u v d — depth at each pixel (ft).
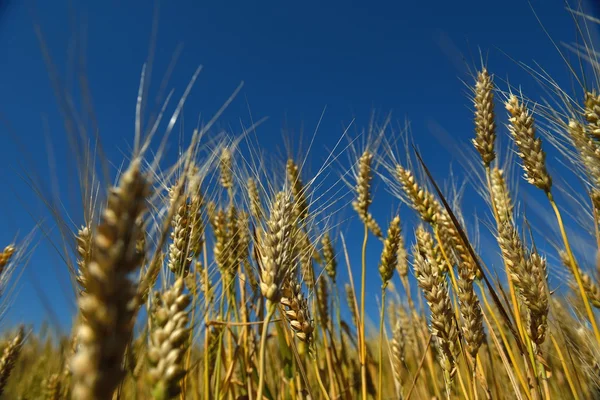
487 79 1.27
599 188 1.06
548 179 1.01
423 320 1.55
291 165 1.42
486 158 1.21
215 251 1.38
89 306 0.41
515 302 1.06
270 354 1.65
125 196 0.45
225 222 1.47
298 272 1.09
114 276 0.42
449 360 1.07
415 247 1.21
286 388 1.53
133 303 0.43
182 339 0.56
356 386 1.55
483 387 1.13
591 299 1.20
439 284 1.10
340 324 1.64
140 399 0.96
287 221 0.86
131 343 0.76
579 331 1.30
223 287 1.27
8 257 1.09
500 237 1.06
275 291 0.77
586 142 1.06
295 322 0.98
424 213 1.27
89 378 0.39
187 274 0.94
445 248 1.33
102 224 0.43
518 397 1.02
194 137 0.63
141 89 0.51
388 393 1.89
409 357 1.91
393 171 1.42
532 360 0.99
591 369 1.24
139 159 0.47
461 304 1.08
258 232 1.09
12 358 1.32
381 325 1.26
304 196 1.16
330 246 1.66
